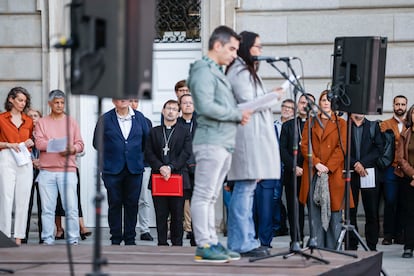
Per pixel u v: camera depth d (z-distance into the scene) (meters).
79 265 8.43
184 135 11.66
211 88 7.89
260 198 11.91
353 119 12.49
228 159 8.05
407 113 12.75
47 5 14.17
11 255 9.14
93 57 6.47
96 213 6.55
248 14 14.10
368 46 10.34
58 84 14.20
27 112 12.84
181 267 8.05
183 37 14.59
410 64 13.87
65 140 11.72
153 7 6.58
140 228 13.74
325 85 13.99
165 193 11.41
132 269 7.98
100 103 6.66
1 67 14.29
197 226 8.12
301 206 12.18
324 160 11.37
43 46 14.20
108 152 11.75
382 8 13.90
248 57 8.41
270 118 8.44
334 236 11.36
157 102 14.60
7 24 14.26
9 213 12.14
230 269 7.88
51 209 11.91
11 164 12.10
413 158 12.42
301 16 14.02
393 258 12.30
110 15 6.37
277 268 7.92
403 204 12.48
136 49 6.41
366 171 12.38
